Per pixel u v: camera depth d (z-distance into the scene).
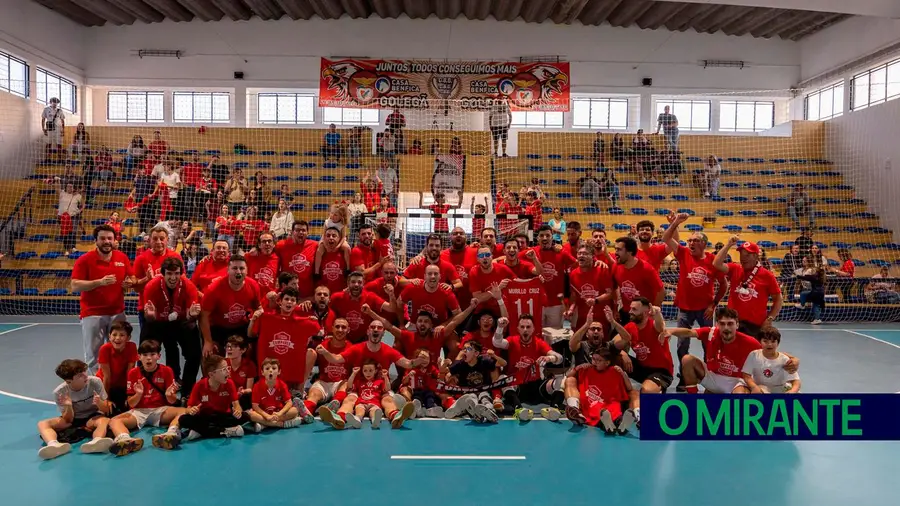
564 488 5.09
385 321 7.76
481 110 21.09
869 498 4.96
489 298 8.11
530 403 7.71
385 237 9.16
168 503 4.77
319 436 6.42
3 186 18.52
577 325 8.41
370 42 22.27
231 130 21.72
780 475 5.42
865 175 20.23
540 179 20.78
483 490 5.04
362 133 21.47
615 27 22.56
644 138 21.28
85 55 22.17
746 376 7.05
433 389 7.54
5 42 18.39
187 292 7.39
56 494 4.92
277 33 22.28
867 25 19.80
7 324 14.02
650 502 4.84
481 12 21.69
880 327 14.52
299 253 8.43
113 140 21.25
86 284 7.38
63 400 6.08
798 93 23.14
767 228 19.64
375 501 4.81
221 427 6.35
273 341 7.24
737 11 20.66
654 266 8.76
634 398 6.91
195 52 22.34
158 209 17.20
